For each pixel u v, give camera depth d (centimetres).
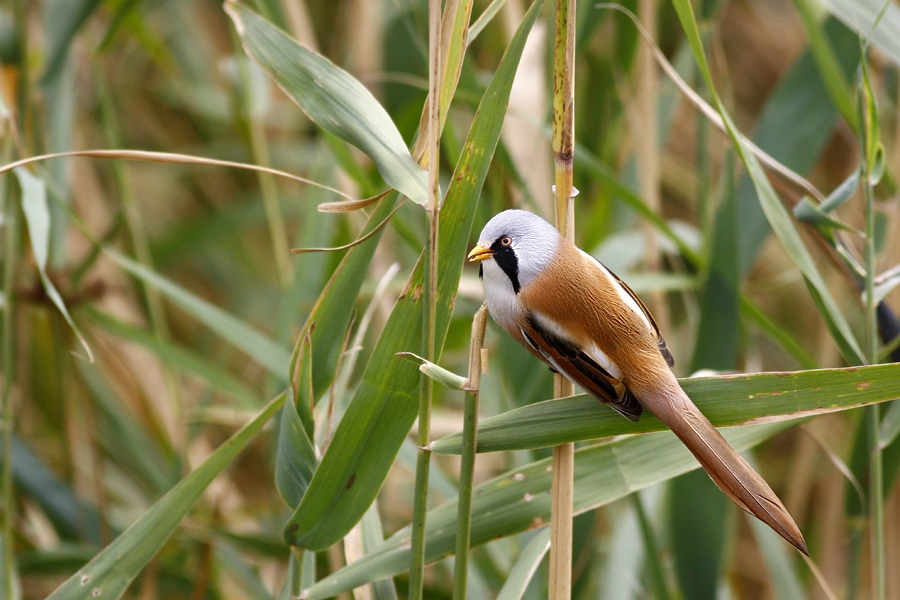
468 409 447
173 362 473
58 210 472
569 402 449
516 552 468
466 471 447
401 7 470
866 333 454
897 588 469
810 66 467
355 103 448
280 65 449
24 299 471
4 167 448
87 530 473
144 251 475
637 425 449
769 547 468
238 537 468
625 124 477
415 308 449
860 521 459
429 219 446
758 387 448
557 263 451
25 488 472
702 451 447
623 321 450
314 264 473
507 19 472
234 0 449
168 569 472
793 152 468
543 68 474
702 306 462
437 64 446
